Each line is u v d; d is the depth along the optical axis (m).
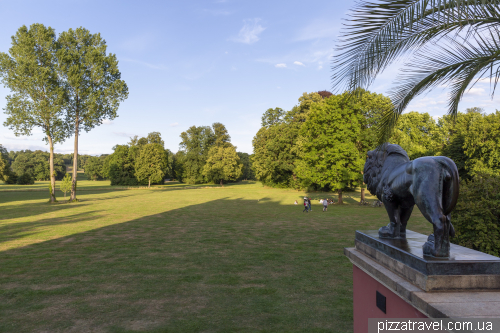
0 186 80.69
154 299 7.22
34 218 22.61
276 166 58.00
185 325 5.88
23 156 130.25
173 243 13.69
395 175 3.16
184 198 43.22
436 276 2.27
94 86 36.97
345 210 27.61
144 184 88.50
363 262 3.33
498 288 2.29
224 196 46.78
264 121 69.25
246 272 9.31
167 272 9.34
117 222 20.47
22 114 32.34
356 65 4.09
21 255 11.57
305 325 5.83
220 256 11.30
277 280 8.55
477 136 27.64
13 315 6.38
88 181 118.50
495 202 8.34
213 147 87.62
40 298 7.30
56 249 12.57
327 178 31.50
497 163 26.23
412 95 4.61
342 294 7.47
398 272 2.72
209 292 7.65
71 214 25.05
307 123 33.44
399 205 3.32
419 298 2.18
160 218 22.50
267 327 5.77
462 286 2.28
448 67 4.38
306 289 7.84
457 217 8.77
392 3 3.71
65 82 35.12
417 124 39.88
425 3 3.43
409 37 4.09
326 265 10.03
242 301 7.07
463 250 2.71
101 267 9.91
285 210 27.91
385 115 4.93
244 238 14.80
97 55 36.22
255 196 46.59
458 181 2.54
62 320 6.13
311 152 32.12
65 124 35.81
